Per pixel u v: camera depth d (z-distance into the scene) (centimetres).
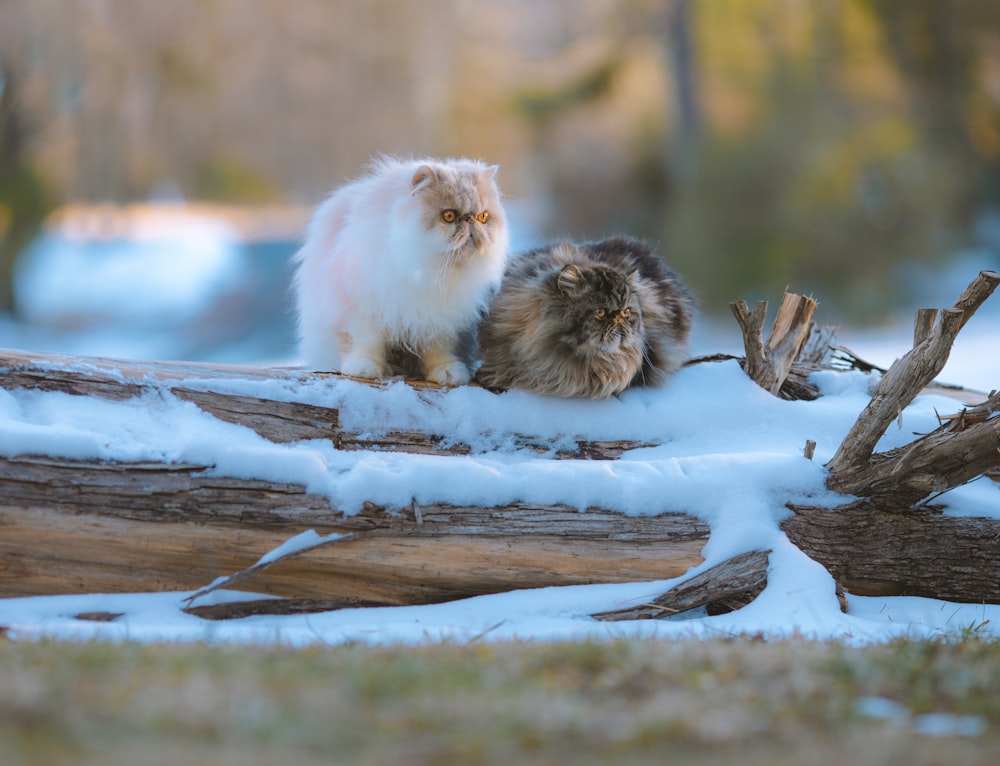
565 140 3891
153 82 3509
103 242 3559
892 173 3186
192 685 471
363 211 838
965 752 430
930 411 916
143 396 769
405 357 911
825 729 459
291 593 745
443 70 3969
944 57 3262
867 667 547
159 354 3366
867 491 797
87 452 712
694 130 3603
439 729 440
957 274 3203
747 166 3306
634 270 915
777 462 809
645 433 868
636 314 861
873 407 781
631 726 448
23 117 3353
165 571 729
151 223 4103
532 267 895
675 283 988
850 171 3216
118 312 3572
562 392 859
